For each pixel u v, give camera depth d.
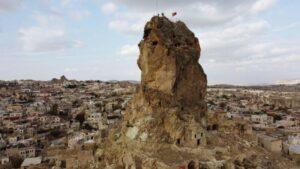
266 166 77.12
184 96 82.88
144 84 80.69
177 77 80.38
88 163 89.19
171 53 79.69
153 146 69.81
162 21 85.44
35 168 104.19
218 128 91.19
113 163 74.88
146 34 85.25
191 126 73.06
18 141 160.25
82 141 134.75
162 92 78.62
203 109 87.19
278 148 101.06
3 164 120.31
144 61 81.88
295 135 138.50
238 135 94.31
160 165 63.28
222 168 66.31
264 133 137.38
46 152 132.50
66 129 186.25
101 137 111.62
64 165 98.81
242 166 71.00
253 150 84.56
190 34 88.88
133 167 65.75
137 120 77.38
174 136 71.81
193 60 85.62
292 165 84.31
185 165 62.88
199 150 69.50
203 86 88.19
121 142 78.12
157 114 75.12
